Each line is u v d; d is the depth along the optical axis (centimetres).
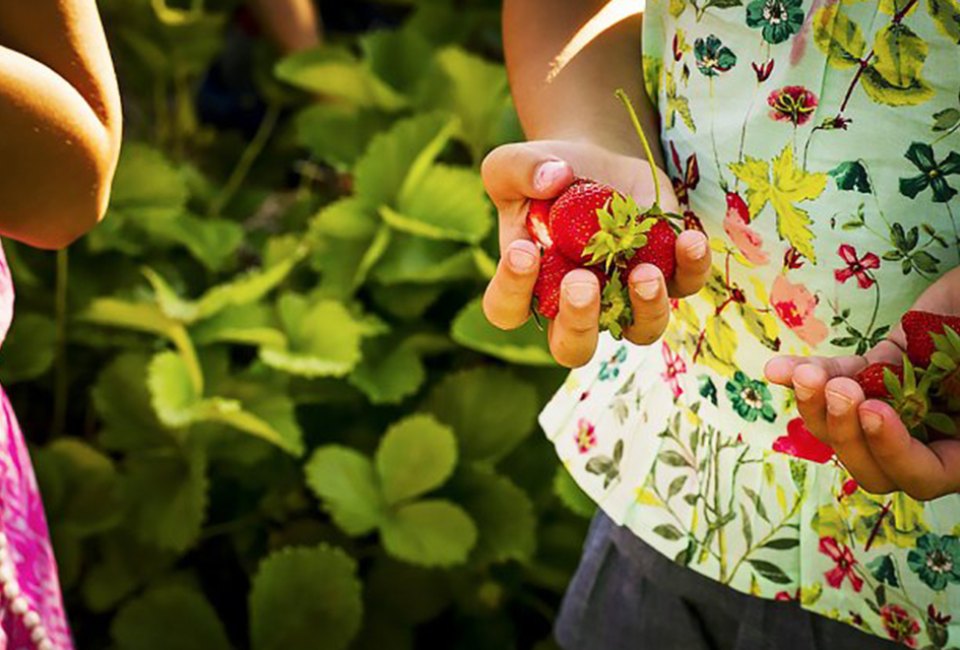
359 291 245
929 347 114
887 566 132
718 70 125
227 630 236
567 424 154
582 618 160
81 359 250
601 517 160
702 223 131
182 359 217
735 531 139
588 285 109
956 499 128
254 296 224
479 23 298
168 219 245
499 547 213
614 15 145
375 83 253
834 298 125
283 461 232
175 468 221
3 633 112
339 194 287
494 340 217
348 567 204
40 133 105
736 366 134
